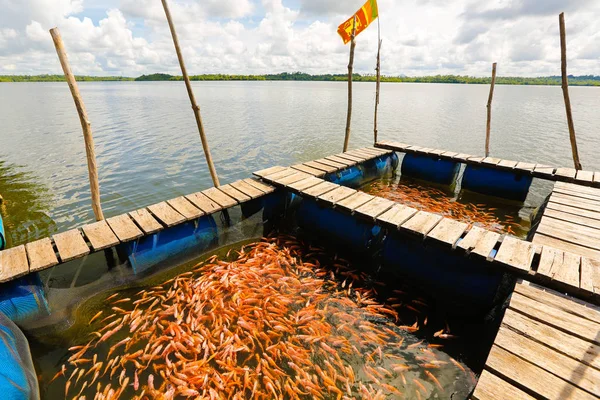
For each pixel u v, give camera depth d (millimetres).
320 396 3936
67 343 4699
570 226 5953
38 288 4809
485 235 5344
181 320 4980
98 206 6633
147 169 14281
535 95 111000
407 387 4066
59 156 16125
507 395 2846
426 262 5711
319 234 7344
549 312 3752
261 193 7336
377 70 13016
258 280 5836
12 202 10664
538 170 9227
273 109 41188
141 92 97812
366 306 5414
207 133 22812
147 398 3881
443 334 4855
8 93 88688
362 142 21031
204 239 6605
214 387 3953
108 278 5547
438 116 35219
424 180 11977
